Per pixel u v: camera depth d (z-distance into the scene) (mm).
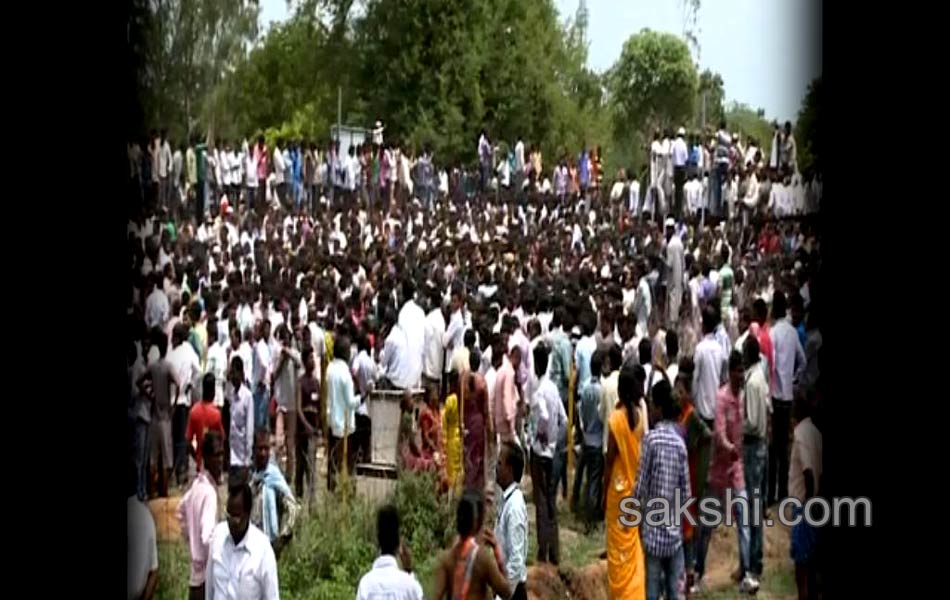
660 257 20781
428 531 12578
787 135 22781
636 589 9969
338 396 13680
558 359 14398
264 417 14555
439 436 13477
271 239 25078
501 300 17875
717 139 26094
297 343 15242
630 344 15148
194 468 13898
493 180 32688
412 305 15383
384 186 30578
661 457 9695
